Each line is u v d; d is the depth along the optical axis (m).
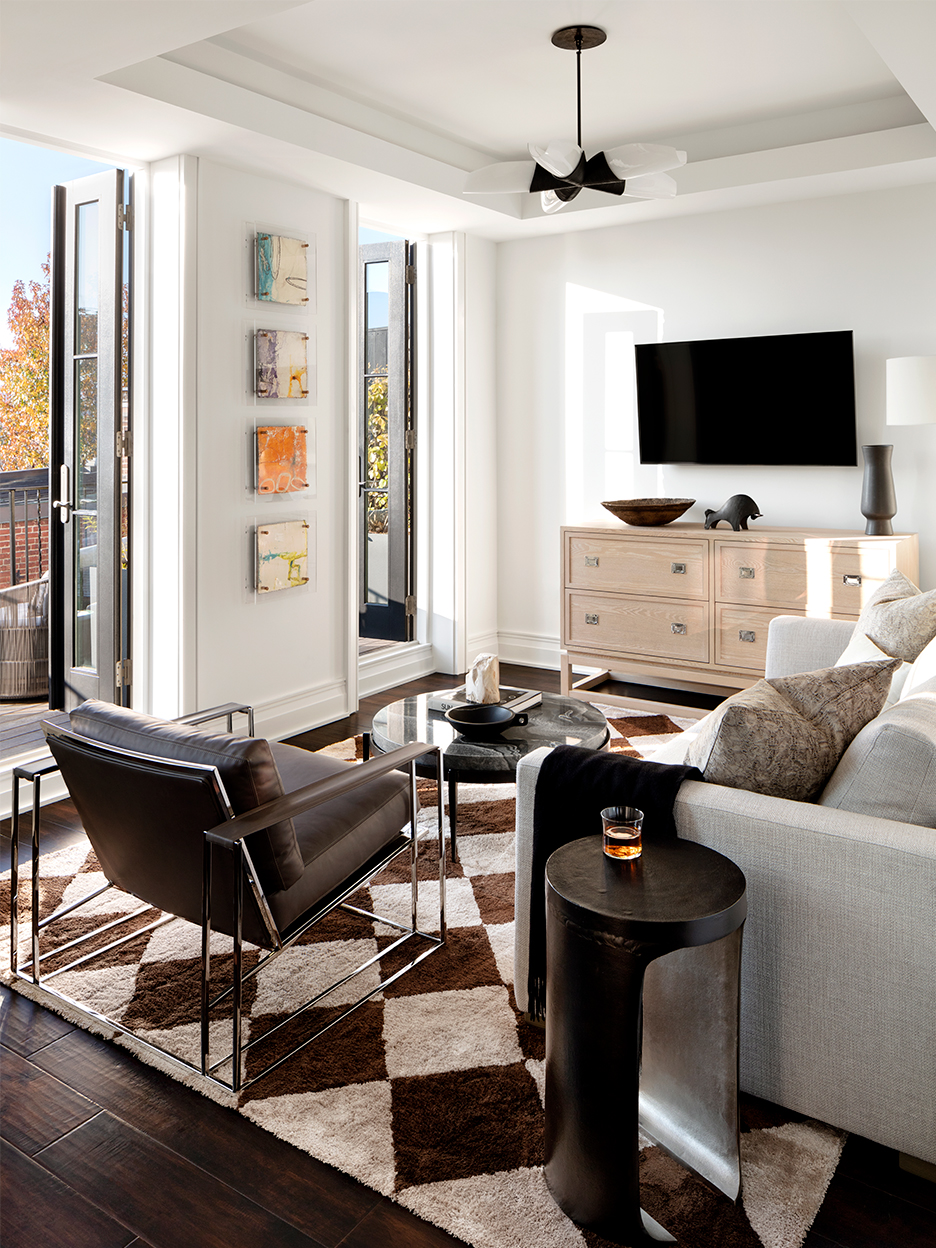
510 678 5.52
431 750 2.43
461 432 5.48
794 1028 1.85
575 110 4.15
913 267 4.40
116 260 3.82
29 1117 1.94
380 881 3.01
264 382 4.13
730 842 1.88
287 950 2.59
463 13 3.20
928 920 1.68
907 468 4.49
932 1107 1.71
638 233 5.13
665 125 4.36
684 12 3.19
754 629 4.46
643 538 4.73
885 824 1.77
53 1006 2.31
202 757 1.98
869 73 3.76
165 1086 2.04
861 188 4.41
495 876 3.03
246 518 4.19
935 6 2.45
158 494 3.94
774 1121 1.93
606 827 1.82
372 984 2.42
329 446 4.60
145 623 4.04
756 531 4.53
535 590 5.77
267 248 4.08
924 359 3.82
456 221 5.04
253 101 3.47
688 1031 1.81
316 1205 1.71
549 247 5.44
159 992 2.37
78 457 4.07
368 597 5.80
